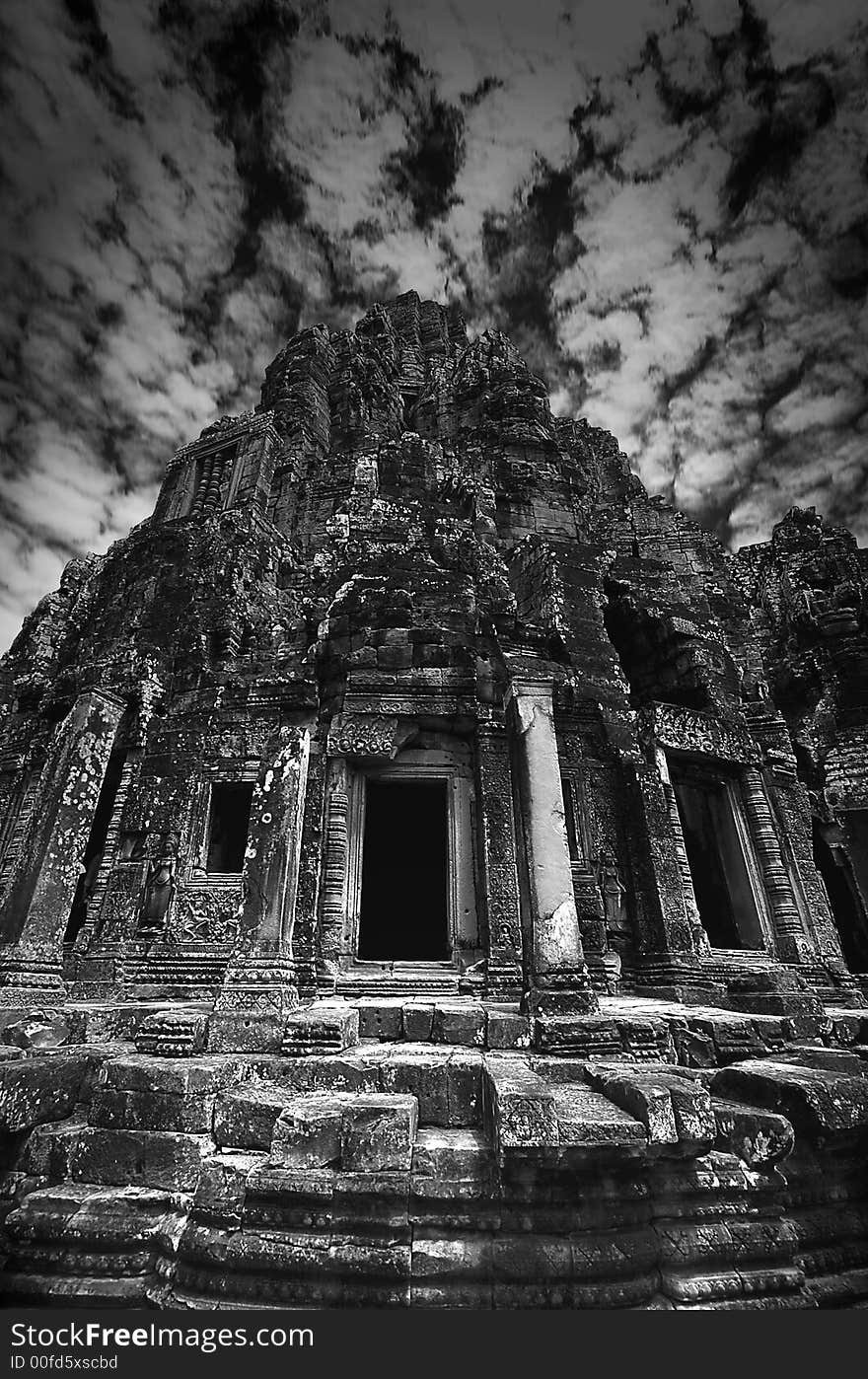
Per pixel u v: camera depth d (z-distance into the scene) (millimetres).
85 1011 7527
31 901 8055
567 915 7305
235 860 13320
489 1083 5367
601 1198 4668
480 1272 4465
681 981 10812
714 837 14523
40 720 15258
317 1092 5754
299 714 12523
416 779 11625
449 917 10578
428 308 45156
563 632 14445
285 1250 4543
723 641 16203
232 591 15844
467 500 21766
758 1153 5012
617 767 13148
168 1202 5121
